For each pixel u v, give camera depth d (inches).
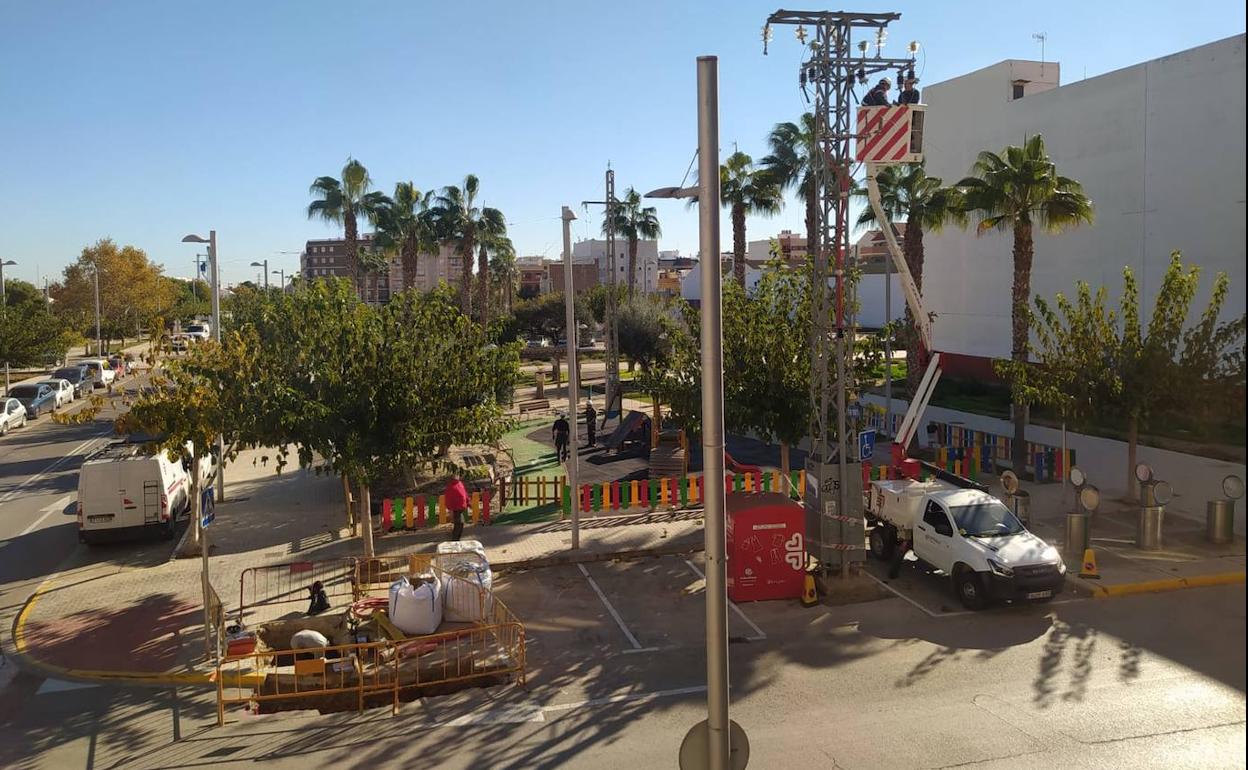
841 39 573.0
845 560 607.5
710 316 260.1
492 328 693.3
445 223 2068.2
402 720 425.1
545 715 426.3
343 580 634.2
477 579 550.0
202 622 556.7
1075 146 1088.2
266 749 396.5
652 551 701.9
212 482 941.2
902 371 1813.5
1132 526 730.2
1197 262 864.9
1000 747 378.0
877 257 2763.3
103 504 732.0
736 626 542.9
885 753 375.6
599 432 1346.0
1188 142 881.5
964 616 549.6
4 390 1927.9
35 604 599.8
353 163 1776.6
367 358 620.4
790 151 1448.1
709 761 263.0
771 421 754.2
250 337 629.0
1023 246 977.5
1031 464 959.0
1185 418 741.3
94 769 378.9
